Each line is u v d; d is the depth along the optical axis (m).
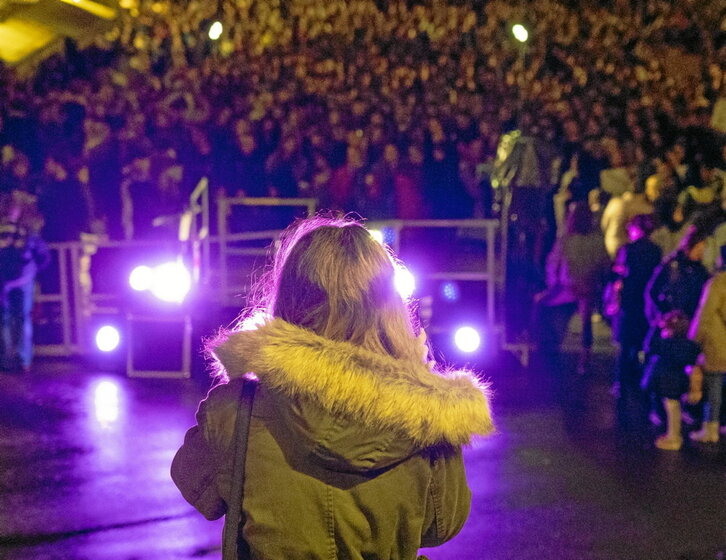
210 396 1.73
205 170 11.84
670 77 13.99
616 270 7.83
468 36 13.89
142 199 11.41
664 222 9.84
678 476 5.68
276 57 12.87
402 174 11.58
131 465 5.91
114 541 4.58
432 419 1.59
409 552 1.67
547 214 11.23
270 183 11.98
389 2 13.98
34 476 5.68
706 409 6.48
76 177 11.22
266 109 12.24
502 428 6.88
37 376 8.82
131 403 7.70
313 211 9.61
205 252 9.56
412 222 9.36
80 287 9.81
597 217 9.96
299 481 1.63
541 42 13.70
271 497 1.62
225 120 11.95
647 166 11.49
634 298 7.64
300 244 1.76
